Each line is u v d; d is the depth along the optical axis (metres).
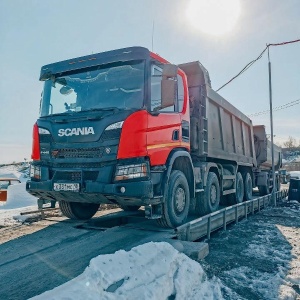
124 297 2.34
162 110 4.79
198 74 6.44
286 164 49.94
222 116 7.62
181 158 5.32
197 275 3.21
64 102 5.02
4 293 2.62
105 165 4.23
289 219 7.99
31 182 4.73
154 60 4.73
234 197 8.53
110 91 4.70
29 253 3.65
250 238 5.67
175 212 4.87
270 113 11.16
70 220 5.59
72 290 2.14
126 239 4.19
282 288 3.31
